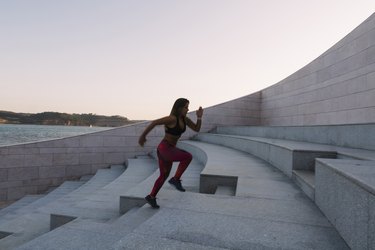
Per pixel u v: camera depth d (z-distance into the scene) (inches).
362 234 86.5
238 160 312.3
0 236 206.1
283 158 241.4
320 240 106.0
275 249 98.4
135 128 571.5
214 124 670.5
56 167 494.9
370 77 331.9
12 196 451.5
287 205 150.9
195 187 233.6
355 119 360.8
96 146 534.6
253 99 716.0
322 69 447.5
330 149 231.5
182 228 116.5
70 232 139.6
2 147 444.5
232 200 159.9
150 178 263.0
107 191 279.7
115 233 137.7
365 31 343.6
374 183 85.5
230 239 106.3
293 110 550.0
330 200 125.2
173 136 158.4
